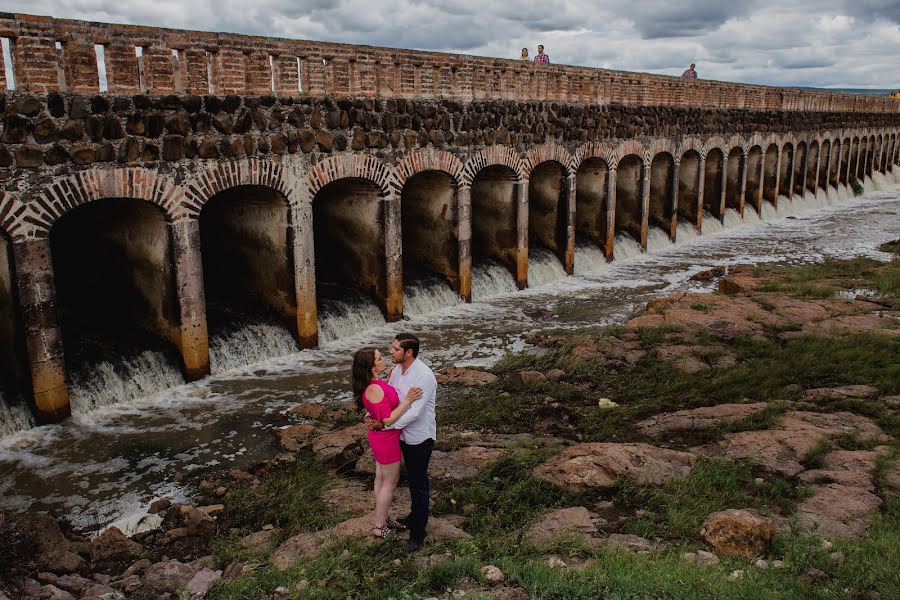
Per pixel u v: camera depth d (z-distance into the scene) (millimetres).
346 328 16703
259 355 14906
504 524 7520
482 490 8258
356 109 15609
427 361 14859
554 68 21375
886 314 16078
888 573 5852
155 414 12164
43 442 11047
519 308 19281
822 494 7633
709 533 6770
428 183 19281
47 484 9844
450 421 11133
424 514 6836
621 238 26844
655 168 28719
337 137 15344
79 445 11000
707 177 32625
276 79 14188
